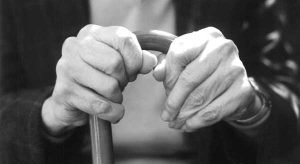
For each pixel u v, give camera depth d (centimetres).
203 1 114
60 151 104
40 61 118
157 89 113
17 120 105
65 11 115
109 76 82
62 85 84
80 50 83
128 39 82
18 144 104
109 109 83
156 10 114
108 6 115
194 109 85
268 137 104
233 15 117
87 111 84
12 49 118
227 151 108
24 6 117
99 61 82
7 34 118
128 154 112
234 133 107
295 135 110
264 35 122
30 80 119
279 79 121
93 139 84
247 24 121
